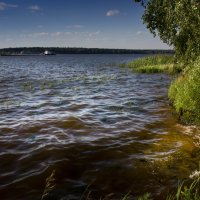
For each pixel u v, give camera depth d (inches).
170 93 628.7
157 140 365.1
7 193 237.6
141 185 250.4
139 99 679.1
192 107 436.5
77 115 505.0
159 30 534.3
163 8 515.8
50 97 716.7
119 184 253.4
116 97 716.0
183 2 434.9
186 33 468.8
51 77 1371.8
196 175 262.2
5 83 1064.8
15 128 419.8
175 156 309.9
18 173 273.3
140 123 450.3
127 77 1268.5
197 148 329.7
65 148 336.5
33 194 236.2
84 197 231.9
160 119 471.8
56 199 228.7
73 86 957.8
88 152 326.0
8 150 330.3
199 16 429.4
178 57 534.6
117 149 335.9
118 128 423.8
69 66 2637.8
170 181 255.0
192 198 208.4
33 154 318.0
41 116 497.0
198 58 478.0
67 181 258.5
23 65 2987.2
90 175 270.8
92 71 1795.0
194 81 450.6
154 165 289.1
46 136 382.6
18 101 655.1
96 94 768.3
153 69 1487.5
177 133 389.7
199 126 413.7
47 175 269.3
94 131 407.8
